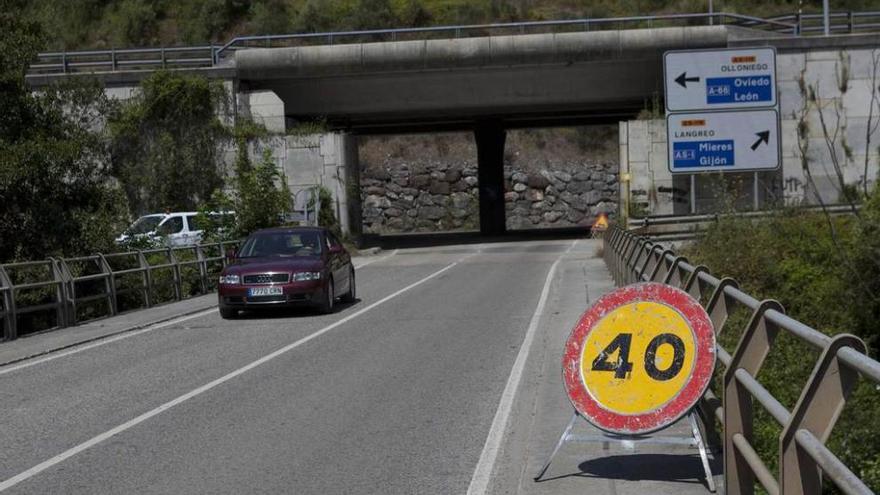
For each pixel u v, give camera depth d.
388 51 43.41
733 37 43.22
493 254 40.22
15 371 14.33
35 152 26.66
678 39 42.53
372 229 67.44
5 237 26.56
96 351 16.16
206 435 9.51
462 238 53.28
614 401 7.05
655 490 7.04
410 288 26.17
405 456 8.54
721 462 7.73
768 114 21.78
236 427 9.83
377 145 70.06
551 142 69.19
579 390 7.17
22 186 26.69
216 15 74.31
